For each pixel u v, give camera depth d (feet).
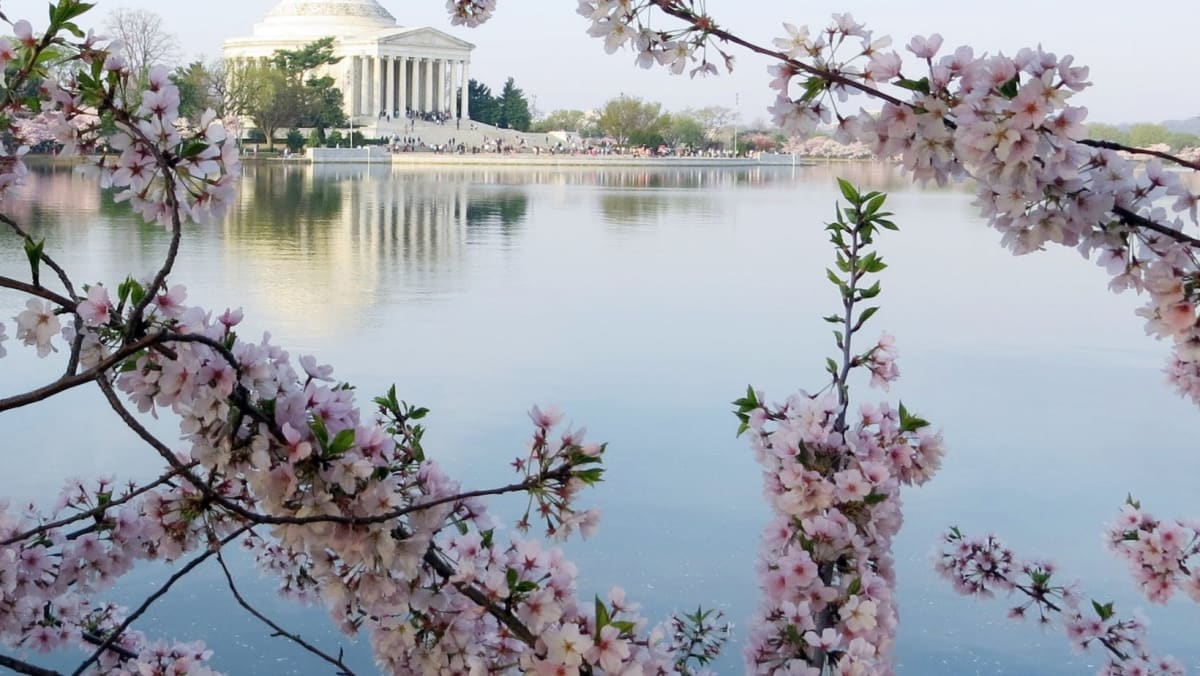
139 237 90.22
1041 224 9.31
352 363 45.21
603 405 39.52
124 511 11.94
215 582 23.91
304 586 14.65
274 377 8.59
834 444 11.48
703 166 374.63
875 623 10.53
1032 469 33.58
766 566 11.37
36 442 33.09
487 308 60.23
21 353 45.57
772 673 10.93
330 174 235.40
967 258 93.61
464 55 433.07
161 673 11.42
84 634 13.03
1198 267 9.78
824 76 8.98
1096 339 55.52
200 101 237.04
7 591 11.32
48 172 185.98
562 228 112.68
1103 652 22.00
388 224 113.80
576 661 8.35
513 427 36.06
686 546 26.71
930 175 9.06
